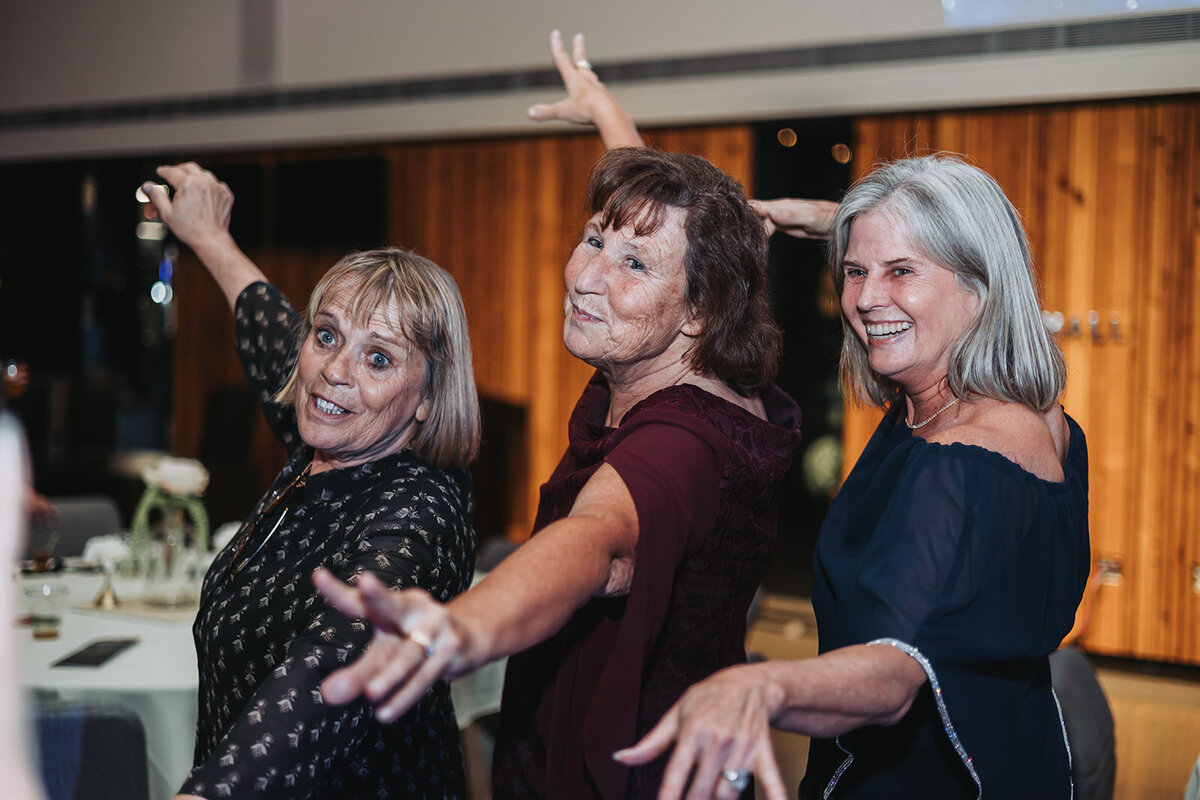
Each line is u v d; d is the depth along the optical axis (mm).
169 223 2203
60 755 1828
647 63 5883
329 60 6730
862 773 1334
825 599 1325
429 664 759
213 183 2221
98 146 7473
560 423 7188
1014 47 5035
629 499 1105
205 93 7109
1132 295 5473
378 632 767
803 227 2055
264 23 6883
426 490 1473
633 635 1088
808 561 6863
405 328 1494
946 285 1311
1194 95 4844
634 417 1281
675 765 824
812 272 6629
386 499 1448
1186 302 5371
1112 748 2352
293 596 1431
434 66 6438
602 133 2195
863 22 5344
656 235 1354
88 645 2562
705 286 1370
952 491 1166
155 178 8555
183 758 2324
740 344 1394
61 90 7539
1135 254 5453
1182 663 5453
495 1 6258
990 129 5684
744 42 5629
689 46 5762
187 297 8477
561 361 7164
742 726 840
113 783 1862
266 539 1519
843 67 5410
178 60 7164
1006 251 1304
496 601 849
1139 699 4949
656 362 1409
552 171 7152
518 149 7230
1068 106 5281
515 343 7293
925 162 1365
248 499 6941
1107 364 5535
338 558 1408
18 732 357
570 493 1353
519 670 1444
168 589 3023
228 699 1480
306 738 1150
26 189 8312
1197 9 4676
